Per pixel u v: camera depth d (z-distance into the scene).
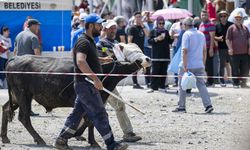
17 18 34.62
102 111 16.08
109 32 18.80
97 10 42.88
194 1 40.59
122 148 15.97
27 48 24.92
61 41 35.25
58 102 18.34
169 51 31.53
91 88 16.06
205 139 19.02
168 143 18.48
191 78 24.14
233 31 32.25
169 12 35.97
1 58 33.31
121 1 41.22
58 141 16.67
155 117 23.73
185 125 21.73
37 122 22.59
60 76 18.09
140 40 31.19
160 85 31.53
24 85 18.59
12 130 20.94
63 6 35.12
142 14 34.31
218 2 37.19
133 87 32.84
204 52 25.19
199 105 27.08
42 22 34.94
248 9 38.31
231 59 32.28
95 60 16.33
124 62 18.27
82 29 27.67
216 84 33.75
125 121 18.78
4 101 28.00
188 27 24.81
